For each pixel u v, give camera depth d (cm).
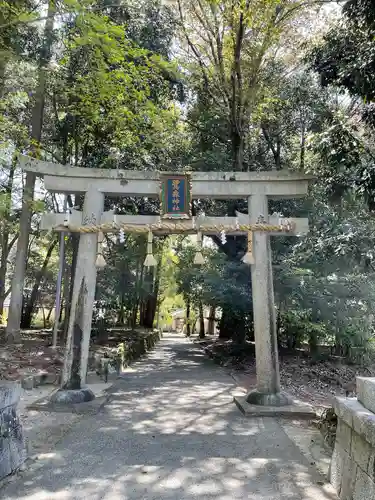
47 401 624
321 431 504
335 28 761
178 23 1085
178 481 358
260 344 646
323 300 969
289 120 1257
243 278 1088
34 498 322
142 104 830
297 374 926
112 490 338
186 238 2031
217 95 1217
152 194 673
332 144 733
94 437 482
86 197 666
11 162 1095
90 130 1126
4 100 807
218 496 329
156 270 1903
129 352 1229
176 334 3838
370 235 729
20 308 1162
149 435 494
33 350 998
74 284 661
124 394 748
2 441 358
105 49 541
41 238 1688
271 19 976
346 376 929
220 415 597
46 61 993
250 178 674
